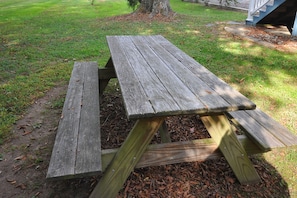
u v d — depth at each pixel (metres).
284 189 1.89
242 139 1.87
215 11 10.91
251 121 2.04
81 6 12.53
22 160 2.17
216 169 2.05
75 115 2.04
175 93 1.66
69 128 1.86
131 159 1.68
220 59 4.59
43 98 3.27
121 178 1.70
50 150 2.30
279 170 2.07
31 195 1.82
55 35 6.49
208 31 6.70
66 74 4.02
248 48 5.16
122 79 1.89
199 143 1.82
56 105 3.08
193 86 1.78
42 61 4.62
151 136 1.66
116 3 13.77
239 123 2.01
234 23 7.76
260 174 2.02
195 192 1.83
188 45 5.44
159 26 7.38
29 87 3.55
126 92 1.66
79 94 2.44
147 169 2.04
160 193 1.81
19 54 4.98
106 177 1.67
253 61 4.47
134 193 1.80
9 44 5.68
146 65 2.23
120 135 2.52
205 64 4.35
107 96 3.38
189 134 2.54
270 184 1.93
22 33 6.71
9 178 1.97
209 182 1.92
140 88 1.73
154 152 1.76
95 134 1.79
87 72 3.09
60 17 9.23
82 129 1.85
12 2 14.69
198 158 1.85
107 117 2.86
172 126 2.67
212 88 1.75
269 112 2.91
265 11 6.70
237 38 5.92
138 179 1.93
